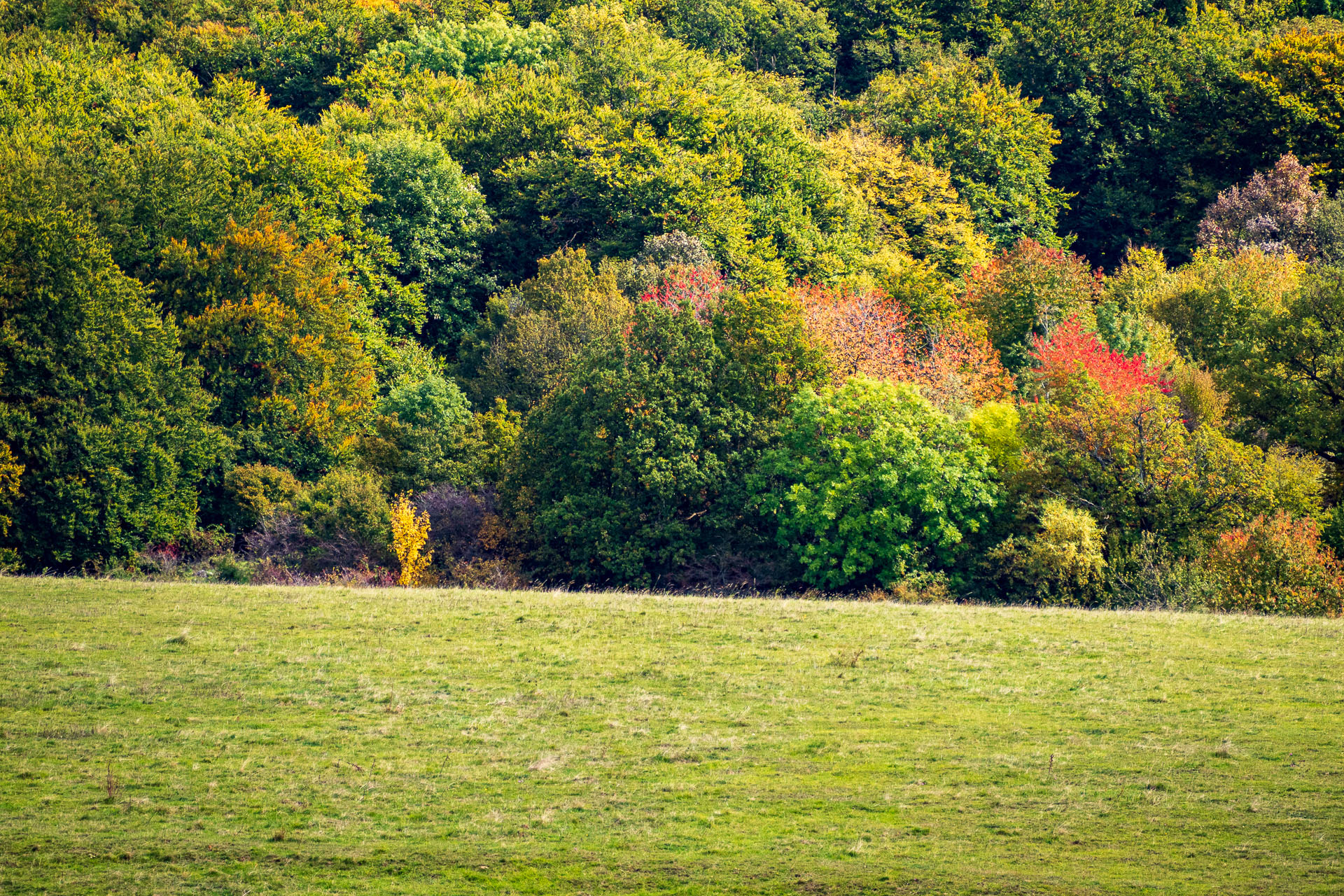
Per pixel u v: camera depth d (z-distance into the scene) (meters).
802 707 17.92
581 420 43.97
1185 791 14.38
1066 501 37.19
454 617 23.83
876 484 39.72
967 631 23.14
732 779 14.95
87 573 39.81
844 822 13.59
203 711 17.36
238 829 13.28
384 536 42.31
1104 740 16.33
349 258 62.69
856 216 77.94
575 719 17.33
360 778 14.91
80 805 13.85
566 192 73.81
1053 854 12.65
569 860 12.56
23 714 16.91
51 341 41.00
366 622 23.16
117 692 18.00
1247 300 54.75
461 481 46.19
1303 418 39.84
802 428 41.66
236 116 74.31
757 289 47.81
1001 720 17.31
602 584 42.19
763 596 39.50
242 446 47.56
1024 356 54.34
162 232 51.19
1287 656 21.05
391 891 11.79
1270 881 11.91
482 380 56.62
